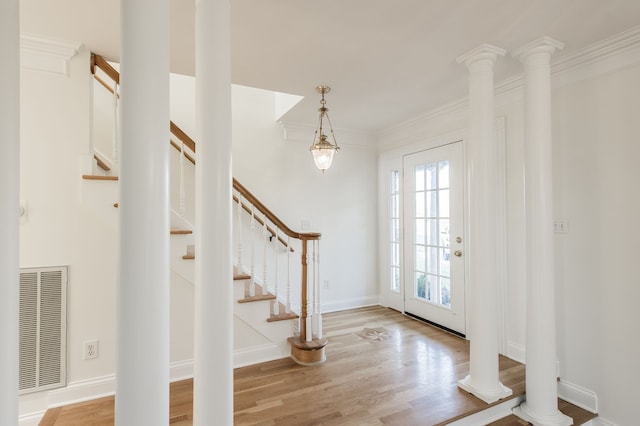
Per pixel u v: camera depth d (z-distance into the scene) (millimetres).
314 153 2900
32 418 2072
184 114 3477
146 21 1079
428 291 3732
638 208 1998
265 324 2809
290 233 2842
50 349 2129
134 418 1020
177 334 2510
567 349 2344
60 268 2152
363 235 4430
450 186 3414
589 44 2141
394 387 2318
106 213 2264
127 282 1035
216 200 1395
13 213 920
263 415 2000
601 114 2168
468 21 1896
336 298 4250
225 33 1437
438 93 2998
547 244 2070
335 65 2439
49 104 2135
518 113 2705
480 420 2068
